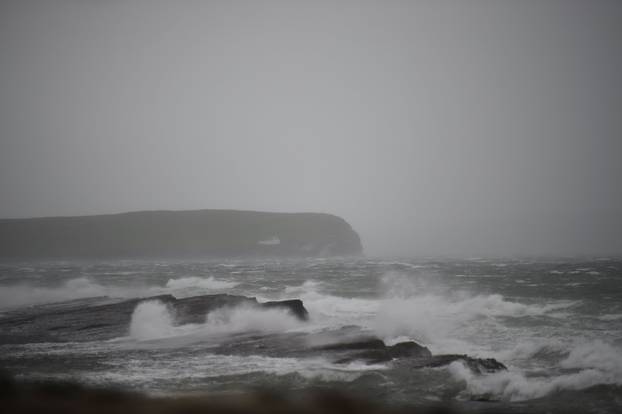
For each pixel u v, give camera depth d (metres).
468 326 22.66
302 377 13.74
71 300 32.19
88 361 16.20
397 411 3.14
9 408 2.49
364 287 40.56
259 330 21.92
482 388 13.00
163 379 13.60
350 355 16.16
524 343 17.62
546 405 11.89
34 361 16.25
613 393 12.61
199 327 22.83
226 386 12.90
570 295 31.91
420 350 16.47
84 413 2.40
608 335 19.61
